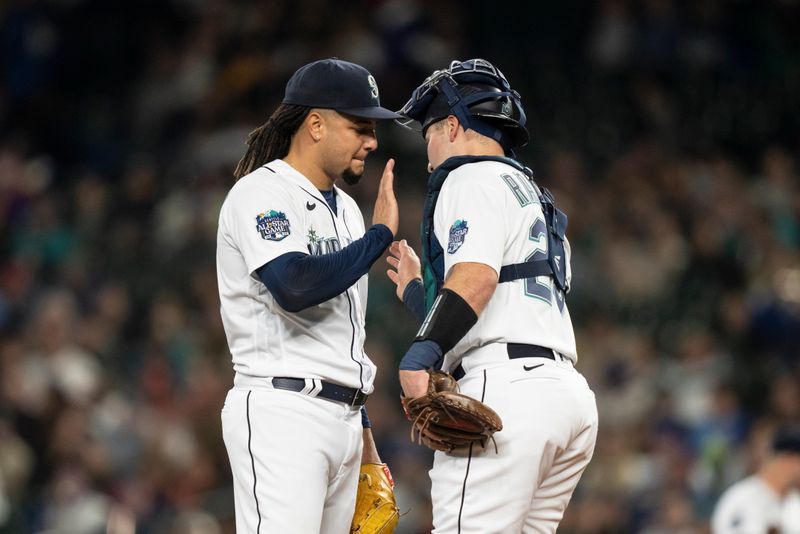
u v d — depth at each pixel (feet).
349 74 49.88
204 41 188.03
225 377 131.34
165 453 116.06
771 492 82.12
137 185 171.73
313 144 50.21
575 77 184.14
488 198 46.47
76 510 108.88
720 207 158.92
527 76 183.73
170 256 157.99
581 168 168.14
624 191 161.89
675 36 185.88
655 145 173.88
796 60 191.72
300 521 47.73
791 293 140.26
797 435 81.87
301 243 48.26
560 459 47.60
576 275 146.92
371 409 121.39
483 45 187.62
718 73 186.91
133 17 201.26
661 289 147.74
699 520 109.40
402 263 53.11
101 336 141.18
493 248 45.60
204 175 166.91
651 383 129.90
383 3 180.45
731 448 116.06
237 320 49.67
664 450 118.11
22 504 111.75
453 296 44.73
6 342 130.11
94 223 166.91
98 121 189.78
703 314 143.84
